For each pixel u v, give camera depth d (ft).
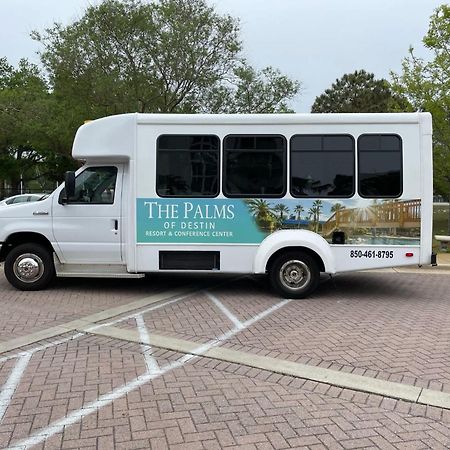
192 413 13.30
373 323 22.16
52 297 27.17
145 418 13.01
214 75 75.46
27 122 81.25
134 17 69.72
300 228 26.68
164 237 27.02
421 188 26.18
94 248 27.63
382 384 15.19
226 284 31.32
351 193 26.43
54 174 130.21
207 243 26.89
